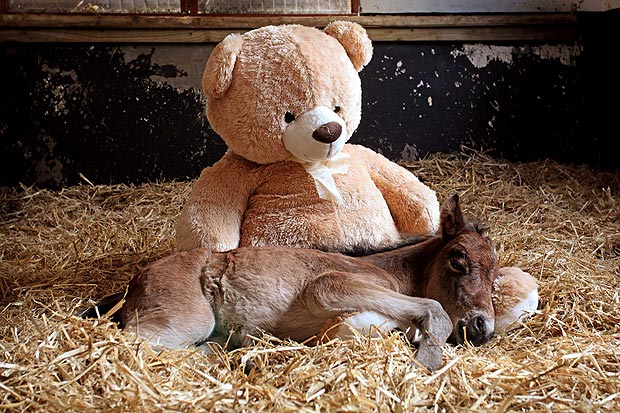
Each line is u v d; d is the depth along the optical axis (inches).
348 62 133.3
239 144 129.6
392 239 135.1
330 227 130.1
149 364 99.7
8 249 178.2
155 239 180.1
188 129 245.8
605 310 130.6
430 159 250.7
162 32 240.8
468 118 255.3
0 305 134.7
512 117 257.1
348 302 113.0
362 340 107.4
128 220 203.2
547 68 257.0
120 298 118.8
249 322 115.7
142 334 107.6
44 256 167.0
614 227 190.4
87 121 242.4
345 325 110.7
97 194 234.4
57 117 241.4
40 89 240.1
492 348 114.7
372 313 111.8
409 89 251.8
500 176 237.9
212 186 131.1
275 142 127.4
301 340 116.9
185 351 106.3
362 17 245.4
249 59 127.4
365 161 141.7
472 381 99.7
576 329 123.0
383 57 249.4
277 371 102.0
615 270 156.6
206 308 114.1
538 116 258.4
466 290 116.7
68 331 108.0
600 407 93.7
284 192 131.5
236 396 90.4
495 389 97.7
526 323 122.5
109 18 237.6
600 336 117.6
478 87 254.8
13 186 242.2
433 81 252.5
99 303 118.3
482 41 253.0
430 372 104.2
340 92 128.9
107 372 95.7
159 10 249.1
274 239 129.4
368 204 133.4
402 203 138.5
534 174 240.8
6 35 235.6
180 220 130.0
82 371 97.3
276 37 129.1
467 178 233.3
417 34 248.4
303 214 130.5
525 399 94.4
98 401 90.4
